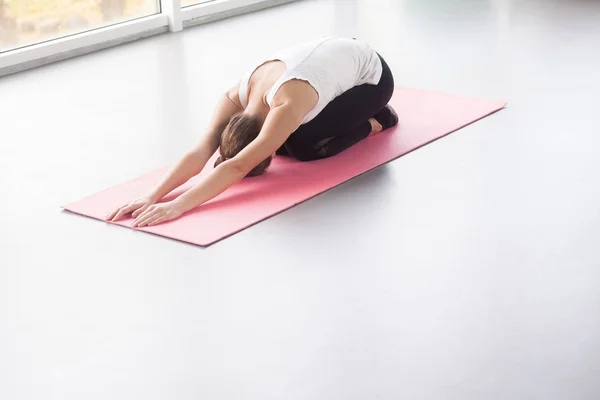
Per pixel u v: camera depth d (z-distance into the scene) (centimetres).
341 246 323
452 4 665
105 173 390
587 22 605
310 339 270
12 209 358
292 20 631
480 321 277
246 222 340
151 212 344
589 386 246
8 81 513
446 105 459
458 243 324
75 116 457
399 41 576
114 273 309
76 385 253
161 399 246
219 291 296
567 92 474
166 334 274
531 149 404
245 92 388
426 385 247
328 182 374
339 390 247
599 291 292
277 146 366
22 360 264
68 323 281
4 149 416
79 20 565
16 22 532
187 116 455
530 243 323
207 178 356
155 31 601
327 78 383
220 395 246
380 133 425
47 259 319
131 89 497
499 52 546
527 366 255
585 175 376
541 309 283
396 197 361
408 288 295
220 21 632
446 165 389
